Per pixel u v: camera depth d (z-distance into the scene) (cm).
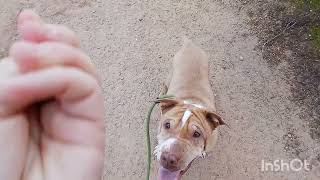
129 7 93
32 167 12
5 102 11
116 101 85
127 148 81
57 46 10
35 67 10
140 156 80
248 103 84
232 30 90
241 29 90
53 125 12
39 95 11
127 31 91
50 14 93
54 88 11
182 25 91
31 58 10
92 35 91
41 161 12
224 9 92
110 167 79
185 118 61
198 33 90
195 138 61
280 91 85
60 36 11
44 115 12
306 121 82
